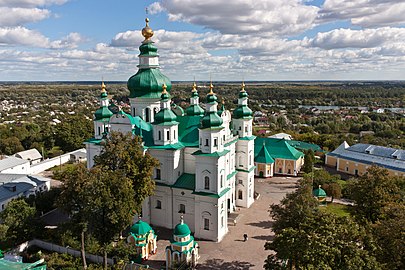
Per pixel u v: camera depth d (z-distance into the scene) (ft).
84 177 160.45
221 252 194.18
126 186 165.48
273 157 363.56
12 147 478.59
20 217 196.75
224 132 228.63
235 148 261.85
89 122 504.84
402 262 127.54
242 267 179.32
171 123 218.79
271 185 326.44
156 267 180.24
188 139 231.09
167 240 207.31
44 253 191.83
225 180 213.46
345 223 131.95
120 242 194.59
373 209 183.42
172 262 175.83
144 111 245.65
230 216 246.68
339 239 121.49
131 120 221.87
